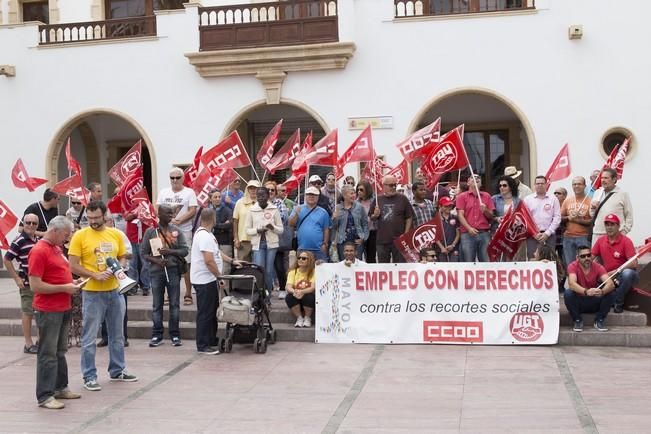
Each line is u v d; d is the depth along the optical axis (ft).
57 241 26.37
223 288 35.24
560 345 34.06
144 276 45.55
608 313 35.55
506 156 66.18
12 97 65.31
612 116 56.29
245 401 26.55
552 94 56.90
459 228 40.57
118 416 25.18
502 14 57.26
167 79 62.59
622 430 22.35
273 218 39.11
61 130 64.44
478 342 34.53
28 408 26.37
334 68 59.31
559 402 25.41
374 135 59.26
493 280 34.63
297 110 67.92
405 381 28.60
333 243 40.06
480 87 57.72
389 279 35.58
